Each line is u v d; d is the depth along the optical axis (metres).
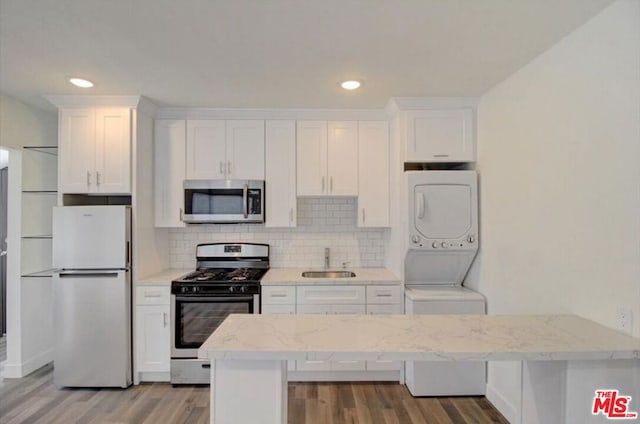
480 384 2.77
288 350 1.37
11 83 2.59
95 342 2.84
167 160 3.23
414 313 2.75
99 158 2.92
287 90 2.75
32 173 3.12
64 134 2.92
